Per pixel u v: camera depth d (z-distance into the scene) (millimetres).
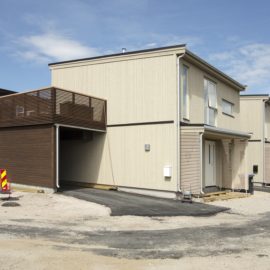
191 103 16625
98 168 17406
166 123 15602
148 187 15875
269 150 26797
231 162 19516
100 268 5898
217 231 9344
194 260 6590
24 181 15594
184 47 15242
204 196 15859
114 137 17016
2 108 16672
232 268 6148
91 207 12312
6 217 10281
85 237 8305
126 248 7418
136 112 16438
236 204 15148
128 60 16719
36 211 11453
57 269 5770
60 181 18719
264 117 26469
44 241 7672
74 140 18297
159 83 15852
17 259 6152
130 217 11094
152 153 15898
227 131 17047
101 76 17484
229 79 20391
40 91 15203
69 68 18453
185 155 15250
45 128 14984
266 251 7305
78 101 15930
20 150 15844
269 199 17656
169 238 8430
